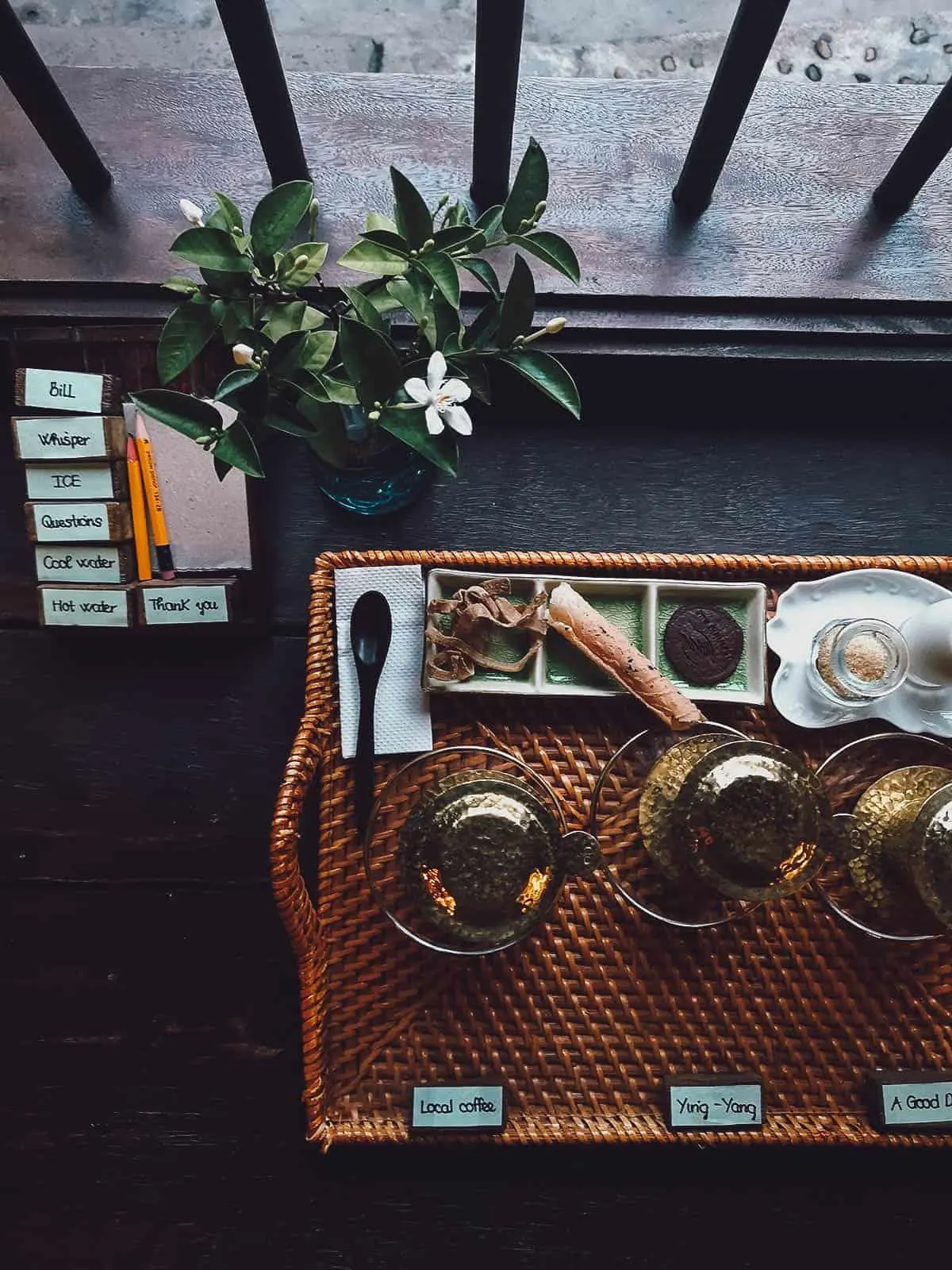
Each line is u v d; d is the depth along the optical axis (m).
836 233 1.04
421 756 0.92
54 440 0.96
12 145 1.03
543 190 0.76
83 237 1.01
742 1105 0.91
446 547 1.12
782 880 0.82
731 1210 1.07
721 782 0.80
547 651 0.94
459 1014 0.93
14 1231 1.06
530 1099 0.93
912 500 1.14
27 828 1.08
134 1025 1.08
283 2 1.19
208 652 1.10
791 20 1.19
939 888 0.82
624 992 0.93
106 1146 1.07
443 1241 1.06
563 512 1.12
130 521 1.01
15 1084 1.07
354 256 0.78
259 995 1.08
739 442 1.13
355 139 1.04
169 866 1.09
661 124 1.05
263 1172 1.07
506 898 0.82
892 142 1.06
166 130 1.04
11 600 1.10
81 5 1.18
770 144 1.05
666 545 1.13
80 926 1.08
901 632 0.94
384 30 1.19
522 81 1.06
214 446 0.76
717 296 1.03
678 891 0.90
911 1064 0.94
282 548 1.11
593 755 0.94
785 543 1.13
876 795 0.90
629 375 1.08
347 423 0.89
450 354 0.81
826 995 0.94
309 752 0.90
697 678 0.94
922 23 1.19
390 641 0.94
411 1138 0.92
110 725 1.09
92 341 0.99
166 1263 1.06
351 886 0.92
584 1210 1.07
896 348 1.06
